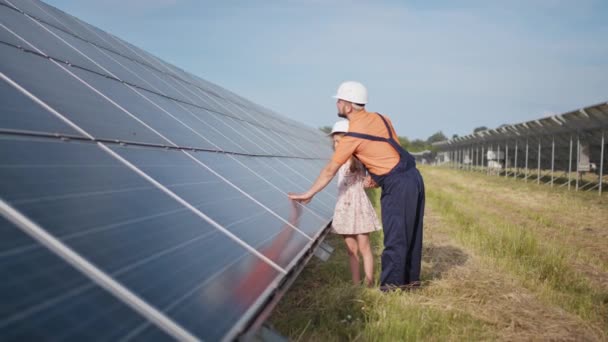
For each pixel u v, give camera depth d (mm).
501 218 11602
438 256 6781
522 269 6047
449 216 11023
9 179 1871
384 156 4711
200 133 5184
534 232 9500
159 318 1629
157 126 4211
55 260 1594
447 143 55062
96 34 7395
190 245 2303
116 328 1469
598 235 9539
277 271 2648
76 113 3094
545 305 4816
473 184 25062
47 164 2197
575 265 6832
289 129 16891
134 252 1926
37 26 4871
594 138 20625
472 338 3865
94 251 1761
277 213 3932
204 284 2021
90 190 2207
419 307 4320
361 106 4875
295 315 4031
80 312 1442
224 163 4512
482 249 7270
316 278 5293
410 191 4680
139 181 2680
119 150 2998
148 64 8336
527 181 27891
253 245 2830
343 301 4238
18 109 2562
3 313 1271
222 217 2957
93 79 4332
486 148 40781
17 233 1610
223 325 1813
